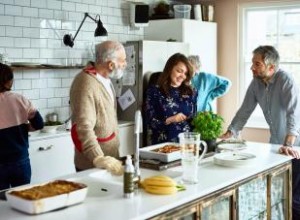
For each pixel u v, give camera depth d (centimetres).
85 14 485
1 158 300
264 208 260
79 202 186
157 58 493
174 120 329
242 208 238
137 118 218
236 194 231
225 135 350
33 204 169
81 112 248
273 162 264
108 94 265
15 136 305
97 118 260
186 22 552
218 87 410
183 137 220
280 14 591
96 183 215
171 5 606
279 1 575
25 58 434
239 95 622
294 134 320
